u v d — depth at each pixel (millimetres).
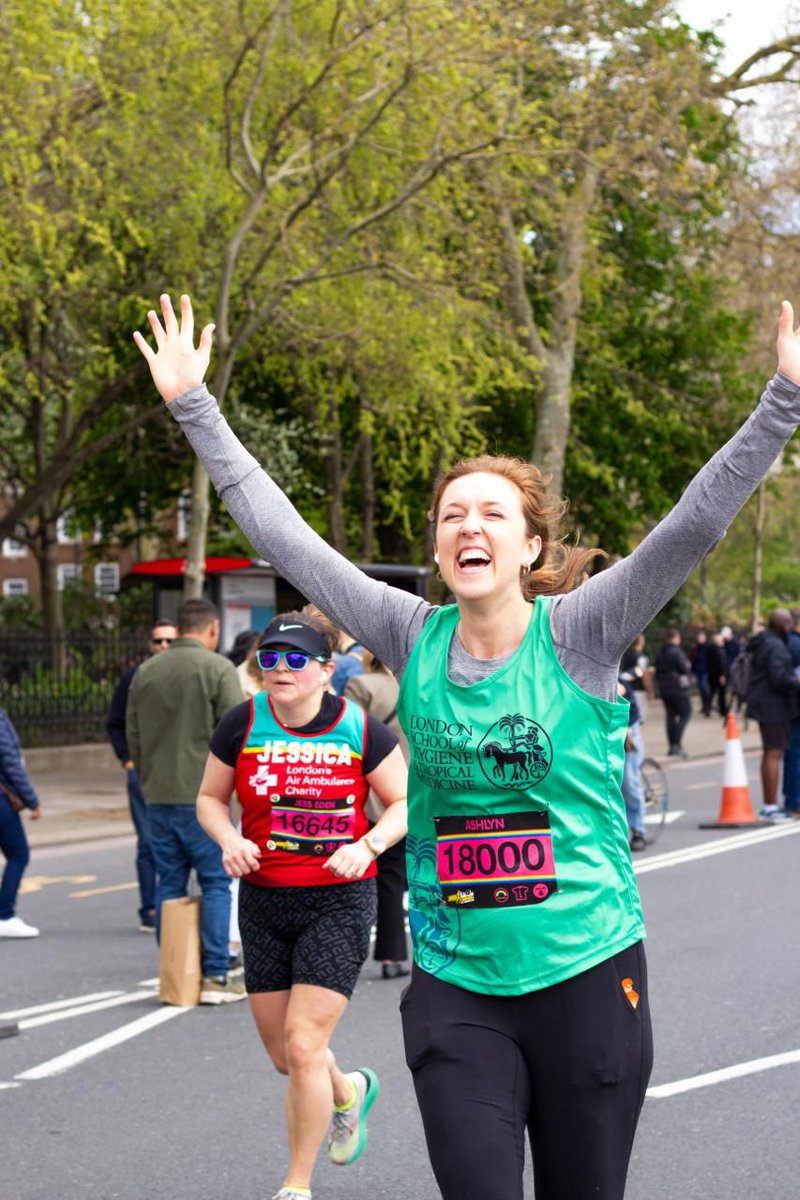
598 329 30141
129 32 17266
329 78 17094
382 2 16047
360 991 8172
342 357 20547
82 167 16859
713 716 35219
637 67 19094
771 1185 5016
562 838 3033
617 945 3041
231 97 17828
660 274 30641
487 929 3033
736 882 11422
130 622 34562
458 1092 2965
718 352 32062
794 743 15375
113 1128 5805
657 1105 5941
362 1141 5145
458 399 22203
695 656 35031
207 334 3301
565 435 25156
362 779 5090
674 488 33656
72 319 23688
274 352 23438
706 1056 6637
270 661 5027
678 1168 5203
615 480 31984
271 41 16422
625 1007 3031
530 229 24078
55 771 22656
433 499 3193
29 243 17844
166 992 7949
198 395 3275
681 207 22078
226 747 5125
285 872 4988
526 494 3123
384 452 24812
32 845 14883
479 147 17234
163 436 29328
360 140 17359
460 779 3057
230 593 23672
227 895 8062
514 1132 2943
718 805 17109
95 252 21250
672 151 21969
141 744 8125
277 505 3277
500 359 21781
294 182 19125
